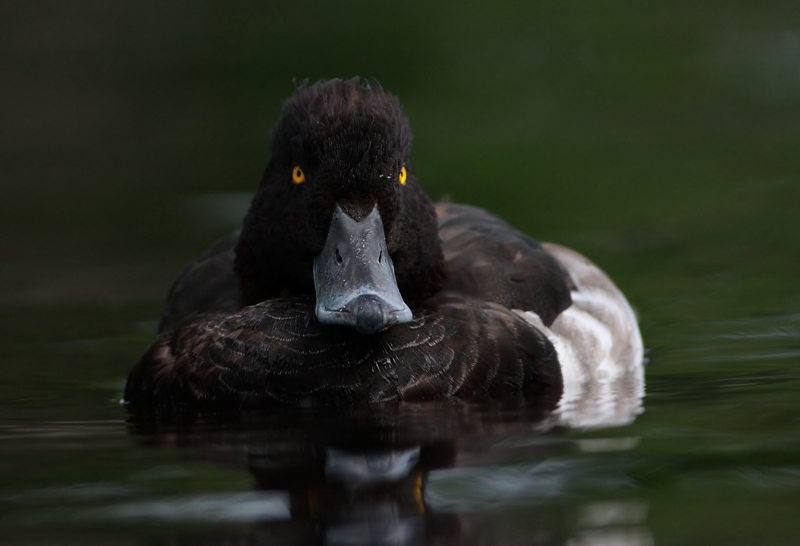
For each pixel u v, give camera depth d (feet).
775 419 22.88
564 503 17.63
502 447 20.92
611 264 43.06
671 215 49.29
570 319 30.45
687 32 81.92
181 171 59.26
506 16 86.89
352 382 24.95
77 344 34.30
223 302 28.94
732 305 37.14
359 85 26.84
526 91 71.46
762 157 57.88
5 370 31.19
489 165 57.88
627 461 19.79
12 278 42.45
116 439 22.80
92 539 16.52
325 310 23.61
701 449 20.53
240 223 49.73
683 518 16.94
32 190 56.75
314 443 21.62
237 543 16.19
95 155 63.57
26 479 19.80
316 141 25.03
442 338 25.79
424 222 26.73
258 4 92.27
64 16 93.09
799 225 46.73
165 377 25.99
